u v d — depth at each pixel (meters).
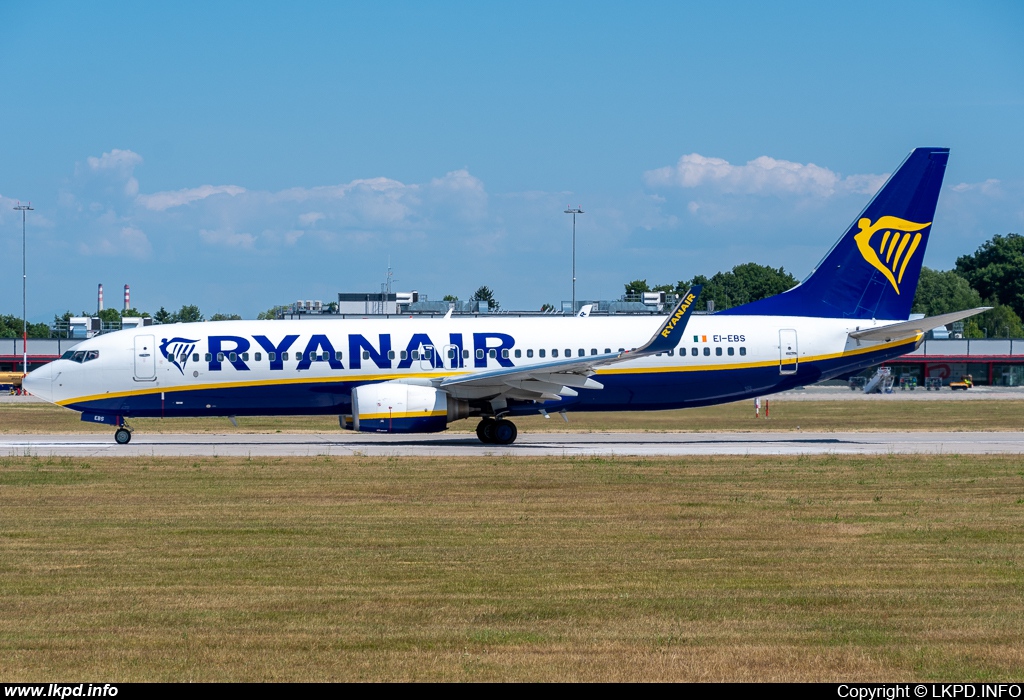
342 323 161.75
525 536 80.81
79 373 155.00
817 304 169.12
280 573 68.00
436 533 82.00
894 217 168.25
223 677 47.91
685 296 144.88
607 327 164.38
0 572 68.19
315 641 53.09
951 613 58.69
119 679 47.72
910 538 80.31
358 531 82.81
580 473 118.75
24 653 51.31
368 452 144.00
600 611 58.88
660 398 163.75
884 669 49.25
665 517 89.56
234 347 157.12
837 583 65.62
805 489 106.38
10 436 183.88
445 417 152.25
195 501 98.19
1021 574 68.19
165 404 157.12
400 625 55.97
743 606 60.00
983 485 109.50
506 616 57.84
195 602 60.66
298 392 157.75
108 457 135.88
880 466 126.31
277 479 113.56
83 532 82.06
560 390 154.12
